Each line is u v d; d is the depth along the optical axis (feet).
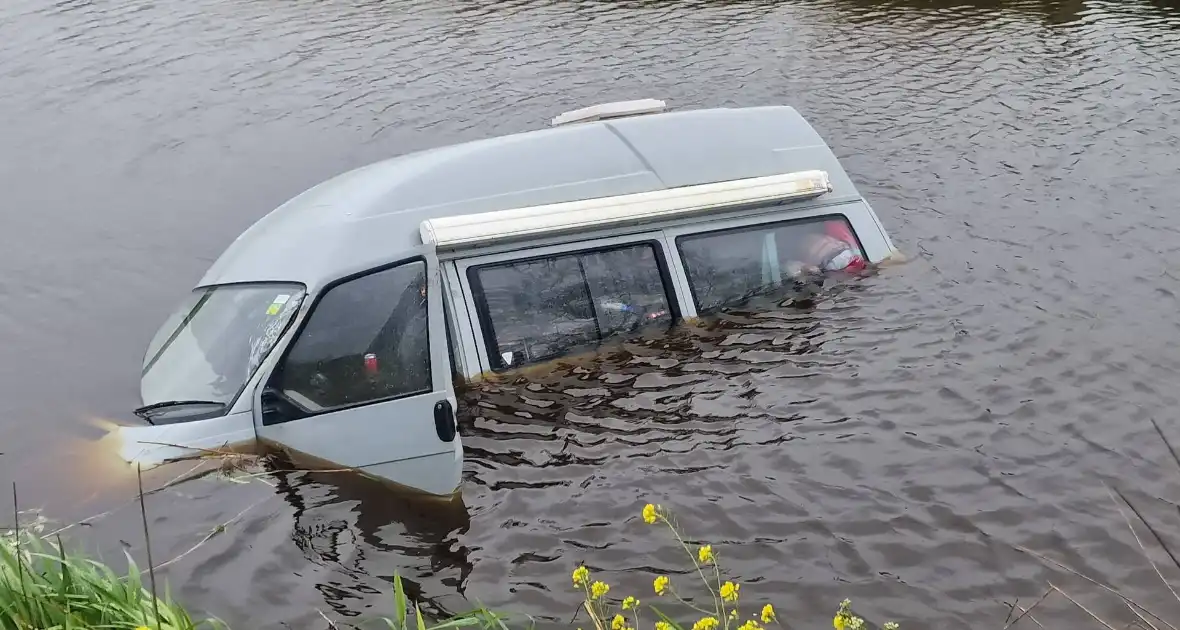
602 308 25.80
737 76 52.65
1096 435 22.57
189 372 22.40
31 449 22.86
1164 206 36.17
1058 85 51.01
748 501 20.51
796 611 17.53
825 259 28.73
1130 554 18.80
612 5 66.44
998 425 22.97
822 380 24.90
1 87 52.34
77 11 65.16
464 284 24.34
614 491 20.93
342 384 20.88
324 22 62.59
